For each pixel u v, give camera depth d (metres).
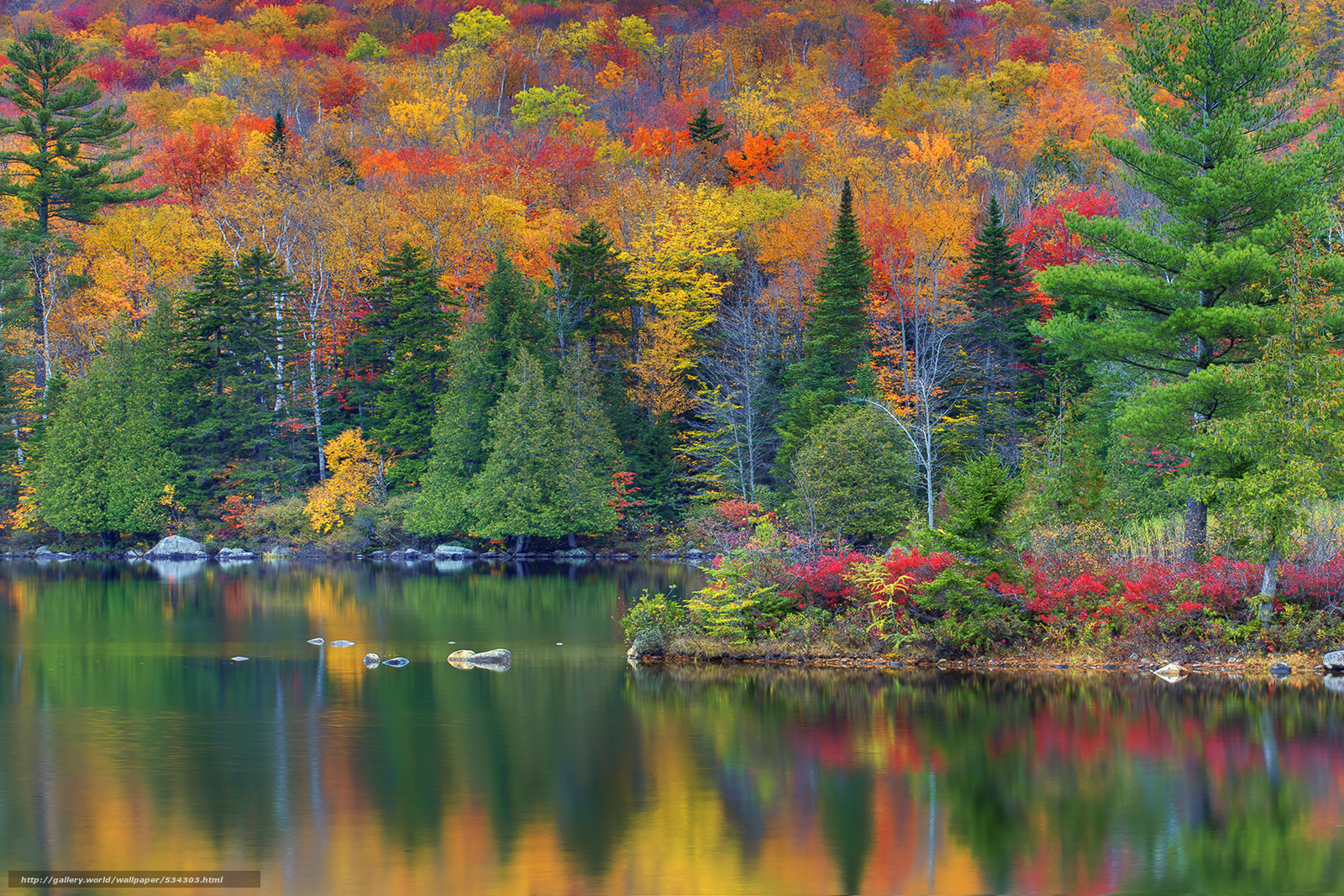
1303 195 48.22
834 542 64.75
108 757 31.22
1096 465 51.47
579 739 33.06
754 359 108.75
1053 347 91.38
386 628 57.81
